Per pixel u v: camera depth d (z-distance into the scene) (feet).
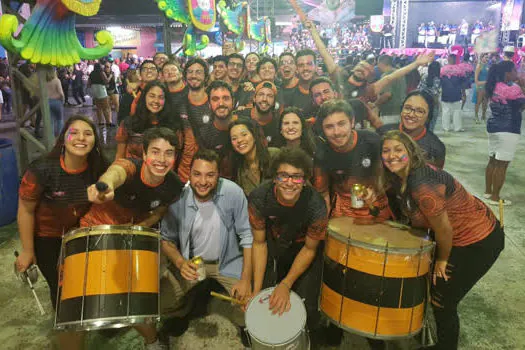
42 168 7.45
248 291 8.94
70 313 6.50
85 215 8.23
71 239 6.95
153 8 30.40
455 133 32.71
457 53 31.99
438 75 30.99
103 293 6.56
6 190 15.21
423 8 106.22
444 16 106.11
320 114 9.19
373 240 7.38
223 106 11.68
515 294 11.02
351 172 9.43
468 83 37.58
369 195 8.61
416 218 7.74
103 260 6.72
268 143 12.81
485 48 30.50
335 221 8.56
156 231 7.56
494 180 17.26
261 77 17.60
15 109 17.94
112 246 6.85
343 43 87.35
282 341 7.01
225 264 9.67
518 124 16.34
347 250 7.43
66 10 15.55
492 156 17.10
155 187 8.16
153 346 8.68
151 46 96.17
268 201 8.32
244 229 9.31
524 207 16.99
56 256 8.20
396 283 7.14
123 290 6.69
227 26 40.47
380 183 8.68
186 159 12.61
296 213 8.27
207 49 81.30
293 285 9.04
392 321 7.28
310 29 16.62
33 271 7.91
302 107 15.52
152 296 7.00
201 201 9.03
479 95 36.42
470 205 7.55
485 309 10.39
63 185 7.63
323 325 9.70
